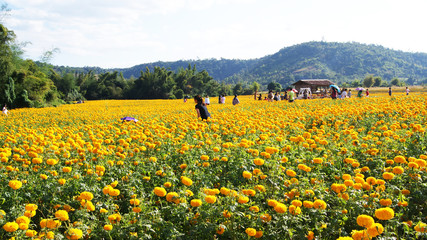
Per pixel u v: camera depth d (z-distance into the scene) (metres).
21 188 5.34
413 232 3.90
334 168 6.52
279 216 4.23
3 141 10.13
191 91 140.88
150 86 125.38
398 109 13.82
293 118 13.69
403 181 5.59
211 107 27.11
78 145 7.71
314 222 4.28
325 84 71.62
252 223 4.13
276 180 5.72
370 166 6.82
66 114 28.42
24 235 3.71
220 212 4.20
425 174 5.67
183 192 4.77
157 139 8.98
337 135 8.93
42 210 4.97
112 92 127.75
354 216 4.51
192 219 4.27
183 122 13.34
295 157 7.22
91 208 4.27
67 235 3.59
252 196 5.16
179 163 7.10
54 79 112.31
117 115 23.83
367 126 11.90
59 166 6.48
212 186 5.88
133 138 8.96
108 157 7.04
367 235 3.42
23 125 18.97
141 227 3.98
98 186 5.52
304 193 4.88
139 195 5.34
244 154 6.94
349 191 4.89
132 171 6.44
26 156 7.20
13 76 58.09
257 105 26.22
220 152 7.46
